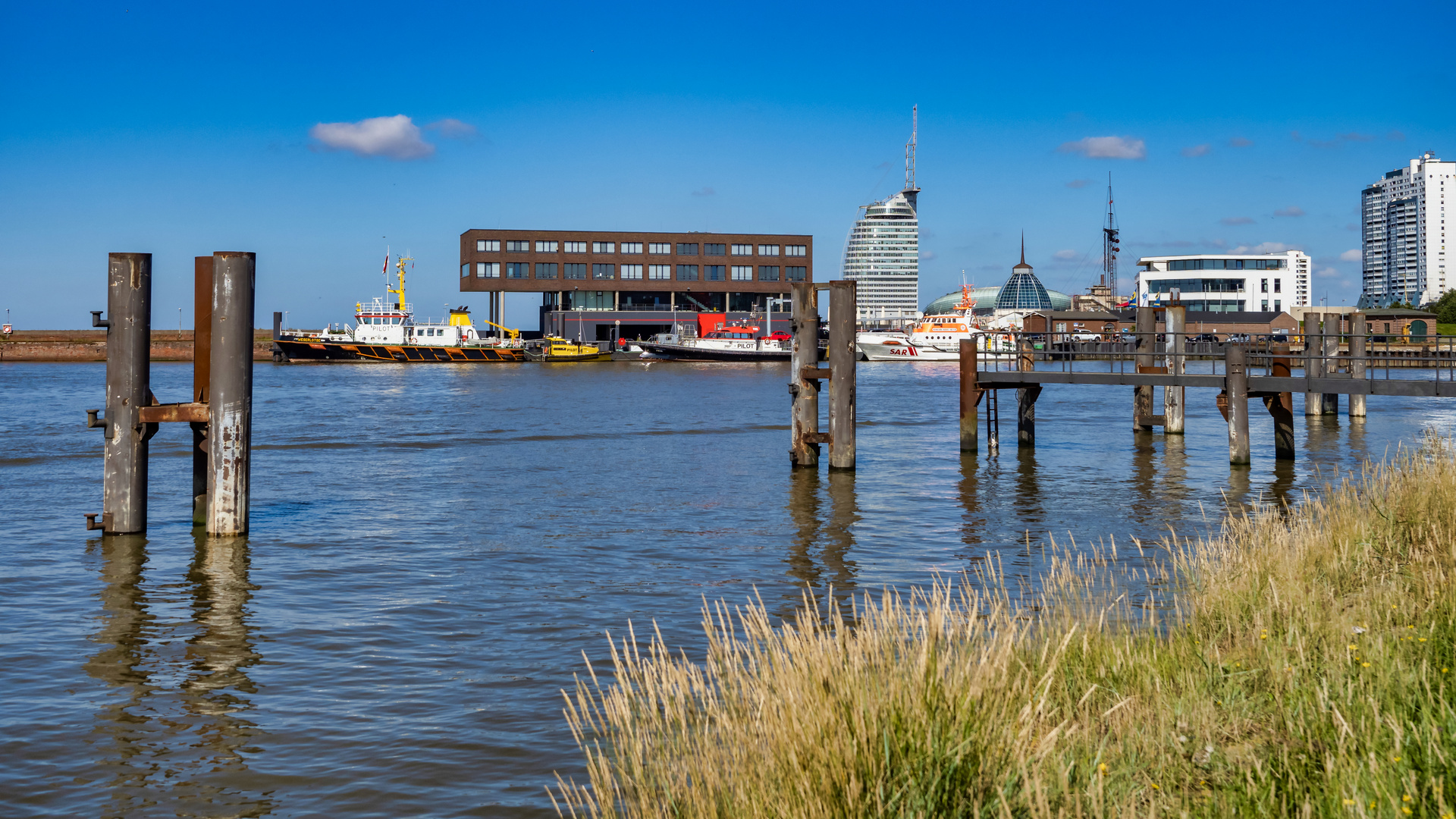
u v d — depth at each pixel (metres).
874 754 4.77
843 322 24.67
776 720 5.21
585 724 8.08
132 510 16.41
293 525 17.91
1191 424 39.53
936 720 4.94
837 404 24.77
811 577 13.66
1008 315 156.88
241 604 12.27
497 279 147.38
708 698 6.77
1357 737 5.15
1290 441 26.12
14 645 10.54
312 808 6.72
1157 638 7.91
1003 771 4.79
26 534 16.80
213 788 7.04
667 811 5.42
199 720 8.32
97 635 10.95
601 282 150.38
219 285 15.98
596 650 10.27
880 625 6.83
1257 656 7.11
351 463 27.58
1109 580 12.28
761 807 4.74
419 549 15.74
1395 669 6.12
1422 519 10.70
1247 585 9.01
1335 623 7.40
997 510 19.52
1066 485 22.94
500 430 38.44
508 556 15.22
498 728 8.07
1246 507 19.69
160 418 16.36
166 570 14.22
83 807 6.78
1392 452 28.58
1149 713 6.01
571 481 23.86
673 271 152.25
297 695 8.94
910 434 36.59
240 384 16.19
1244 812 4.69
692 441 33.94
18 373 100.69
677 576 13.82
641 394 66.25
